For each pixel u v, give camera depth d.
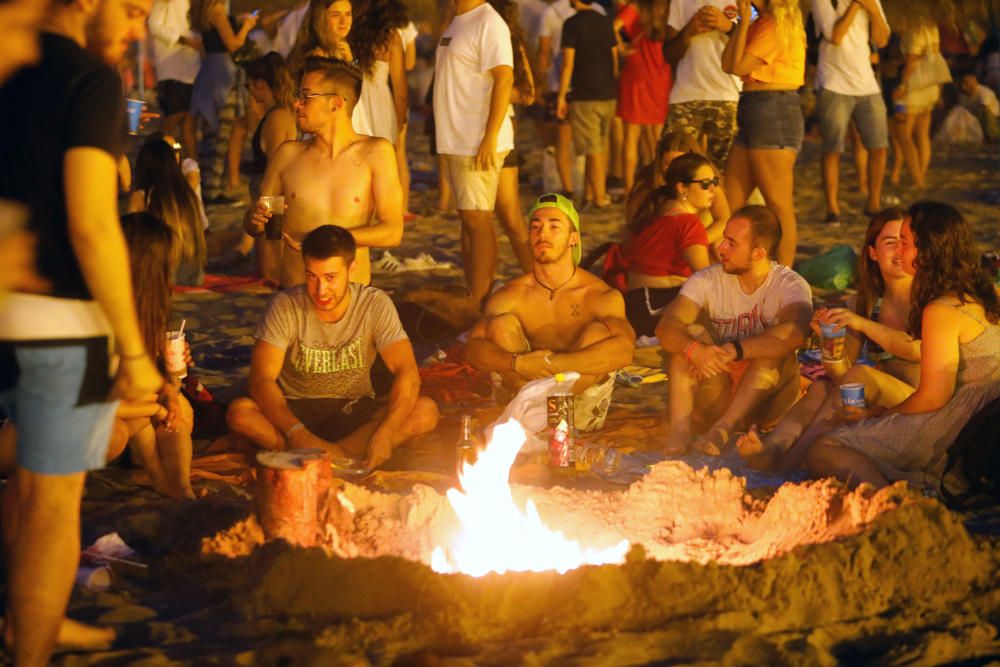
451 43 9.39
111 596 4.51
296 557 4.39
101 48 3.78
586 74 14.02
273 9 21.03
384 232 6.90
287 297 6.37
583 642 4.04
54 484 3.61
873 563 4.38
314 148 7.06
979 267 5.83
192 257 10.12
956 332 5.71
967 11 21.22
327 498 5.00
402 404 6.30
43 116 3.41
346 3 8.98
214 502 5.38
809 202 15.51
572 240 6.81
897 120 16.41
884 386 6.19
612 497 5.36
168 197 9.49
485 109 9.38
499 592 4.22
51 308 3.47
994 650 3.99
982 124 21.33
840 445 5.87
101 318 3.56
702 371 6.48
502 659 3.92
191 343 8.77
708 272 6.78
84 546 5.04
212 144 14.55
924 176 17.52
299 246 7.00
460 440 6.04
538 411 6.34
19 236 3.43
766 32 10.00
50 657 3.89
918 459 5.84
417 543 4.96
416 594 4.27
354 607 4.31
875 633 4.12
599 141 14.34
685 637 4.04
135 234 5.32
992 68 21.44
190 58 15.29
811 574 4.29
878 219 6.41
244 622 4.25
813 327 6.30
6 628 3.85
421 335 8.95
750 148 10.25
